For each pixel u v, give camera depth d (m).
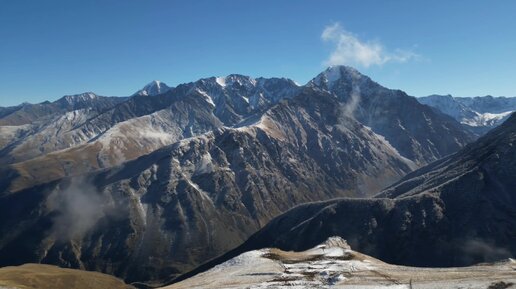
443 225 171.25
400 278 81.12
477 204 173.50
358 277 82.69
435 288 72.12
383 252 171.25
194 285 87.75
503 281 72.94
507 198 173.88
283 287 78.00
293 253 110.69
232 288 80.94
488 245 155.25
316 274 87.00
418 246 167.12
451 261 155.00
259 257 103.12
